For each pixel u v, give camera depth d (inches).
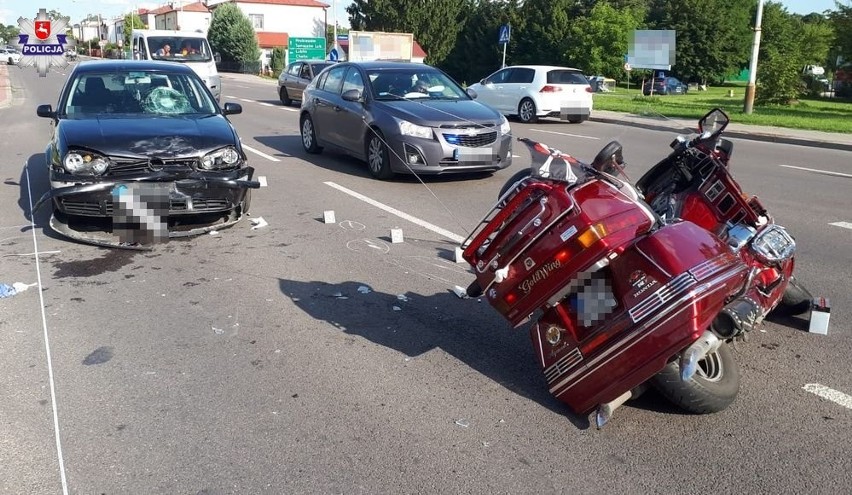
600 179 156.1
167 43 942.4
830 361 187.6
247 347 191.6
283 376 175.5
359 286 239.8
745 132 710.5
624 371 144.7
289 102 967.0
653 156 513.0
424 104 424.5
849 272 260.7
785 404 165.5
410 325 207.9
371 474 136.8
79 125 287.7
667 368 152.3
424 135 399.2
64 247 277.9
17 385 169.0
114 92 325.1
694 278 137.8
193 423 153.7
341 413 158.6
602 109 981.2
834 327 209.9
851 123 798.5
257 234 302.0
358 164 488.7
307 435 149.7
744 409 163.2
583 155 539.8
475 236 165.0
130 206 269.0
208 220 315.0
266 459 141.3
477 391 169.6
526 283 154.3
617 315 145.3
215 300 225.3
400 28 2118.6
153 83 334.6
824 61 1579.7
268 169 462.9
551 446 147.2
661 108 977.5
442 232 308.5
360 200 371.6
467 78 2135.8
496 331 204.7
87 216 281.1
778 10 2107.5
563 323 153.1
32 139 585.6
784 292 204.8
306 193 387.5
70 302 221.5
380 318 212.8
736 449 146.9
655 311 139.5
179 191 274.1
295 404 162.1
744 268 145.0
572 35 1774.1
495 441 148.6
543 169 152.5
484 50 2065.7
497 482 134.9
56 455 141.6
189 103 331.0
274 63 2346.2
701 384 153.2
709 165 208.2
